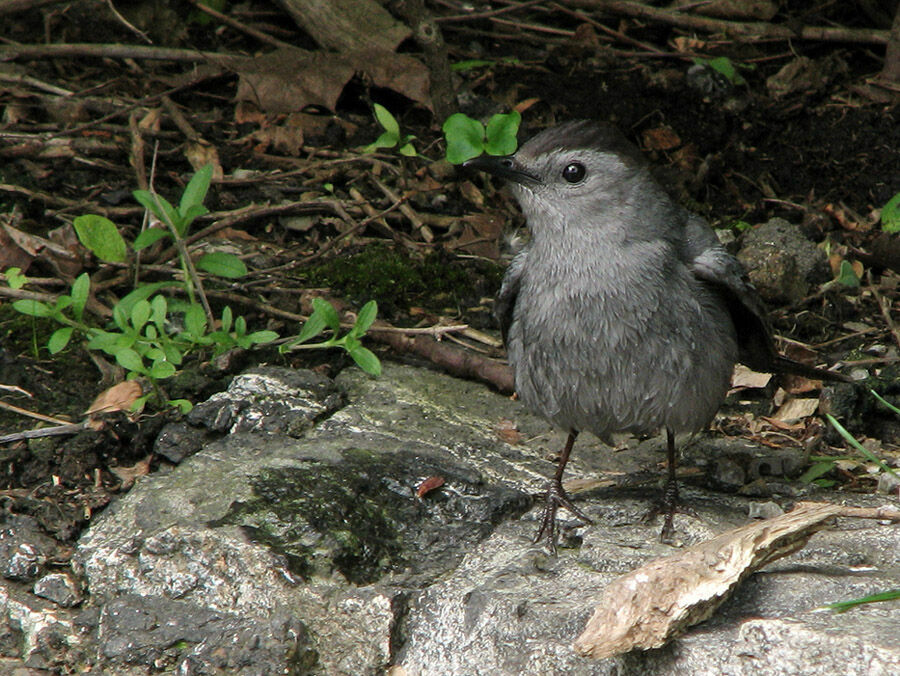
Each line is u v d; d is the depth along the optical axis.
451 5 15.83
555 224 7.70
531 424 9.42
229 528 7.60
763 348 8.58
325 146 13.40
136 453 8.93
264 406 9.16
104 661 6.96
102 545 7.68
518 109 13.98
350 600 7.16
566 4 15.89
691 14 15.86
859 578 6.79
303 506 7.85
